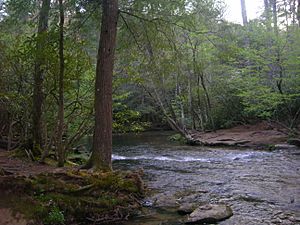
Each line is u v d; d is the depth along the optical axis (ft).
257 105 68.44
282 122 71.41
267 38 67.67
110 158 29.91
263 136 65.41
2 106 42.52
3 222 19.31
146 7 35.65
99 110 29.94
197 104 94.32
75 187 23.20
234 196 26.89
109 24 30.48
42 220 20.40
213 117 87.81
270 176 33.96
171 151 59.06
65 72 31.32
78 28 33.96
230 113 87.30
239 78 77.36
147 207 24.88
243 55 73.10
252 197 26.37
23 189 21.63
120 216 22.91
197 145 66.80
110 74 30.40
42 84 35.42
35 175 23.57
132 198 24.98
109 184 24.58
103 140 29.66
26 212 20.31
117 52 41.70
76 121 42.96
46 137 36.78
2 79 37.83
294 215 21.68
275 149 54.03
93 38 36.55
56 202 21.70
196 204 24.82
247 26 78.84
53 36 29.96
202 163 44.65
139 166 43.65
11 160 36.40
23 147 40.70
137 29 37.81
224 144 63.10
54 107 40.73
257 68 72.28
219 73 89.40
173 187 30.78
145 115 115.65
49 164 34.68
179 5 35.99
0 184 21.29
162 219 22.24
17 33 41.09
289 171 36.22
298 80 63.57
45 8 31.58
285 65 63.77
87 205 22.47
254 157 47.85
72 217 21.68
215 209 22.35
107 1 30.71
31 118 42.55
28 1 32.07
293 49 63.52
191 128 94.89
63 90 31.68
